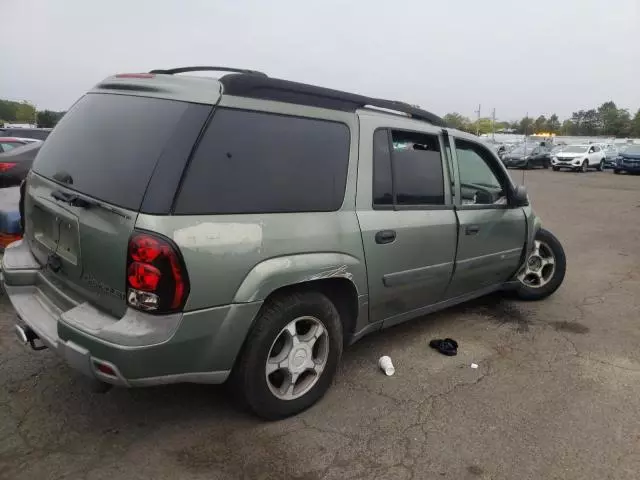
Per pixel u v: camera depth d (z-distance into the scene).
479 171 4.39
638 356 4.12
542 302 5.41
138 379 2.39
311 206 2.96
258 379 2.81
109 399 3.13
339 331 3.20
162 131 2.51
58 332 2.51
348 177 3.17
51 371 3.40
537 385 3.59
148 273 2.32
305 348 3.03
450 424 3.06
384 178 3.42
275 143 2.82
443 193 3.92
